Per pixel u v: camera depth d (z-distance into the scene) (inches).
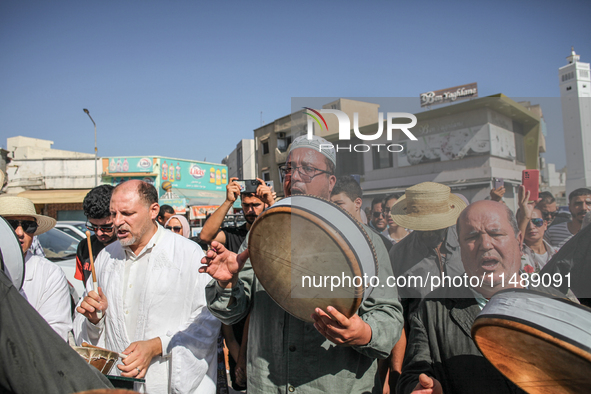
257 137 668.1
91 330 76.9
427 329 55.2
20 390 35.6
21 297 37.3
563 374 35.7
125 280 75.2
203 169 987.3
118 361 70.3
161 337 69.2
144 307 71.2
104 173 860.0
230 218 312.2
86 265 111.9
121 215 71.2
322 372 51.6
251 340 59.4
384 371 71.5
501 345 39.2
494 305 39.4
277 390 53.6
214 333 73.6
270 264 44.3
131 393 23.7
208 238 104.5
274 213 42.1
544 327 34.7
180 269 73.4
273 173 628.4
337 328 41.6
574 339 33.4
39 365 35.6
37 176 853.8
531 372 38.3
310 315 44.6
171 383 66.1
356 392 52.3
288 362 53.0
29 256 82.7
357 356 53.3
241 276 62.3
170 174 908.0
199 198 943.7
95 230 102.9
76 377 37.3
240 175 1097.4
